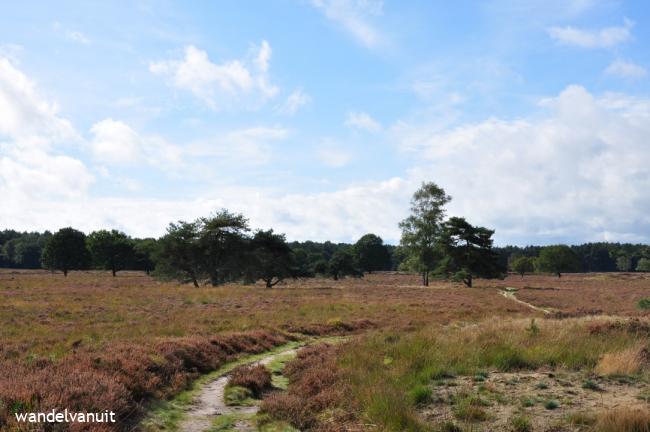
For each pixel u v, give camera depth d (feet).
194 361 47.24
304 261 401.29
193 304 104.42
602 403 30.22
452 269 229.25
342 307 107.65
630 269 561.84
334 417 31.07
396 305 114.52
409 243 238.68
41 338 54.29
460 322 86.79
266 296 133.90
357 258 415.85
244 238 209.26
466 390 34.27
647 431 23.82
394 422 27.73
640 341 48.60
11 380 31.14
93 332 59.21
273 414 32.42
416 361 42.63
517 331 57.11
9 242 512.63
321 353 53.98
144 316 79.00
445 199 238.48
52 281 179.93
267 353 59.57
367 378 37.50
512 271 450.30
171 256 202.18
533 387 34.86
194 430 29.68
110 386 31.40
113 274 294.66
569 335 51.96
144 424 29.12
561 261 334.44
